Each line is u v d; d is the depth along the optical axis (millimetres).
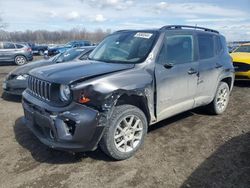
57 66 4062
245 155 3943
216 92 5531
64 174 3439
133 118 3807
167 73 4207
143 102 3904
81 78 3410
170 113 4426
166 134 4691
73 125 3324
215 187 3180
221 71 5484
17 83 6996
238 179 3338
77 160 3777
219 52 5562
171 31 4527
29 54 18438
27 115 4004
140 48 4266
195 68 4762
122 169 3553
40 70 4008
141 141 3959
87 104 3330
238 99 7289
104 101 3385
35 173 3469
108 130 3521
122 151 3725
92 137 3393
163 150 4090
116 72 3697
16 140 4469
